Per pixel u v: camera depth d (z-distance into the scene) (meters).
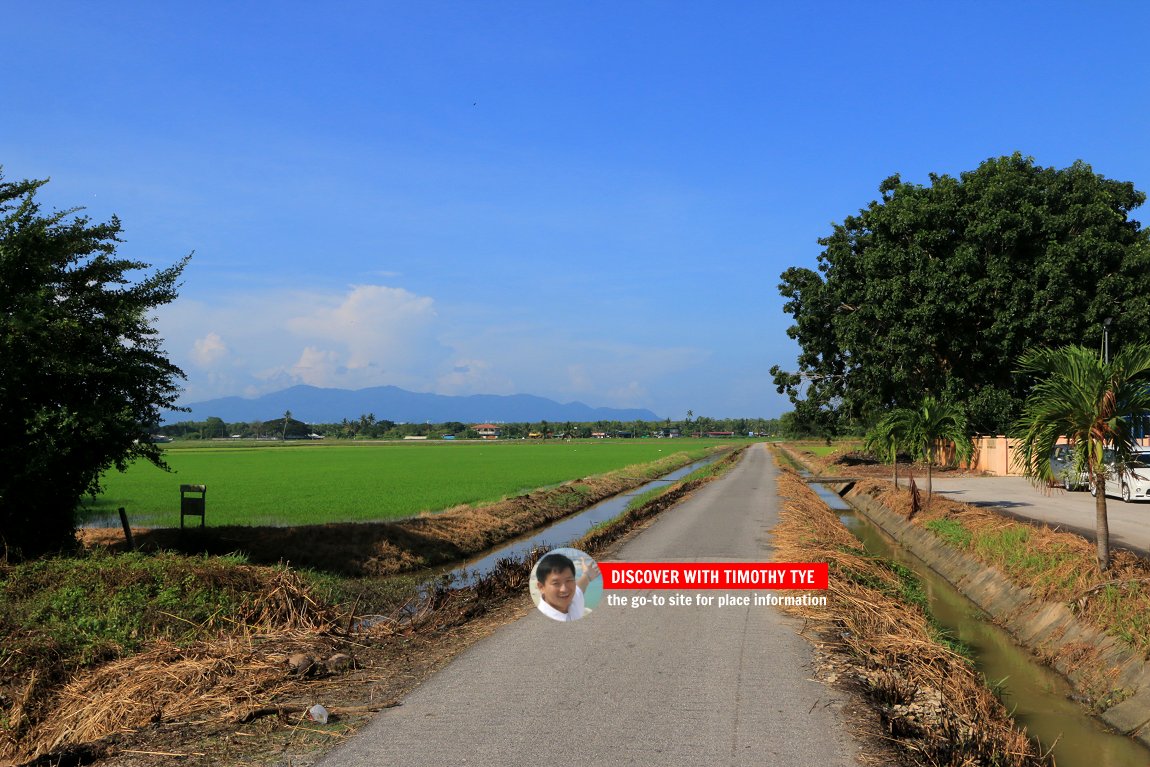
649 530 16.81
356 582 13.54
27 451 11.59
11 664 7.09
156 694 6.16
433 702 5.90
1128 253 34.59
